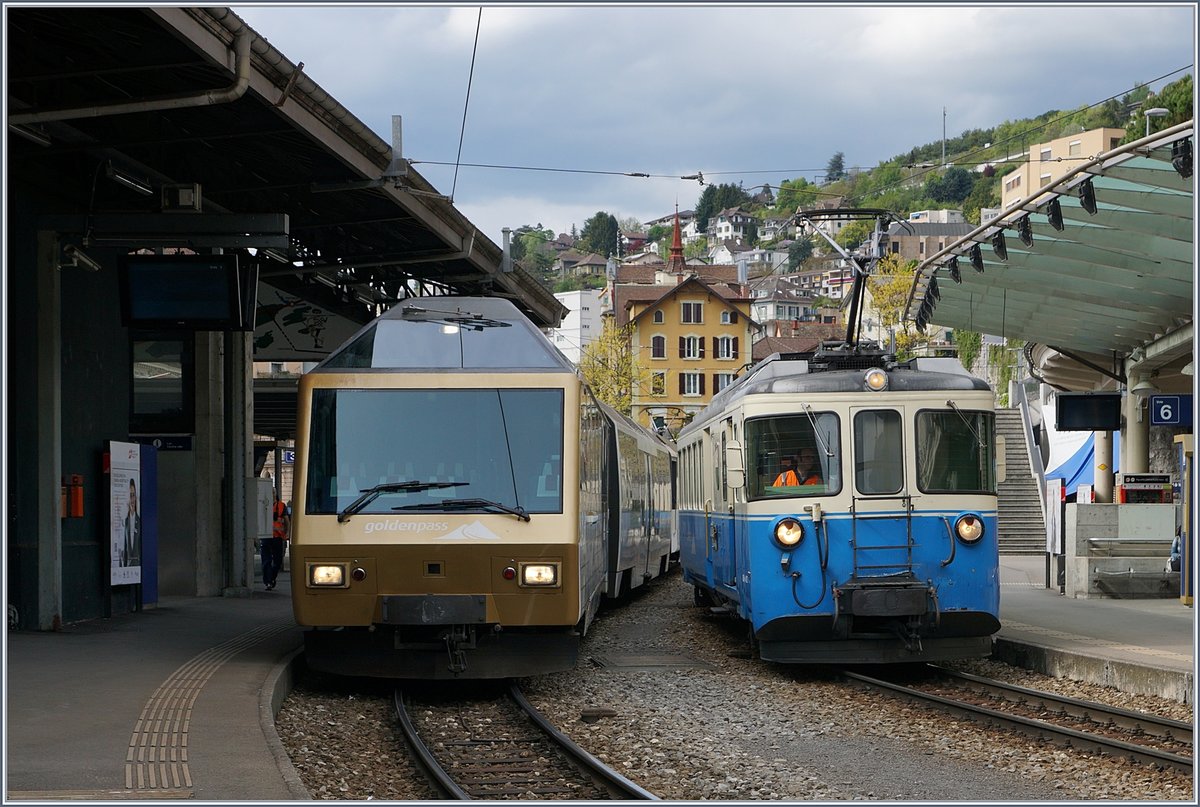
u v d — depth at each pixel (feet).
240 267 49.88
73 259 49.11
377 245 75.10
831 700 41.98
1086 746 32.65
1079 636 51.60
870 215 55.77
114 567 57.47
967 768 30.86
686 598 89.35
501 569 39.99
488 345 42.65
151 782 24.76
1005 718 36.04
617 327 313.53
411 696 42.06
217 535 72.90
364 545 39.88
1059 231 55.77
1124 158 46.73
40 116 39.04
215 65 38.70
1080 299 72.74
